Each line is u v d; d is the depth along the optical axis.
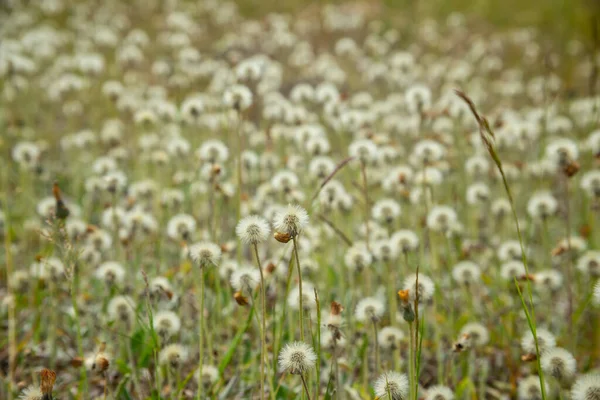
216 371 3.09
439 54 13.52
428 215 4.24
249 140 6.55
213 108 6.97
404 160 6.29
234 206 4.98
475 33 15.21
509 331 3.90
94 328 3.91
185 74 9.41
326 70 9.67
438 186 6.21
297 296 2.99
